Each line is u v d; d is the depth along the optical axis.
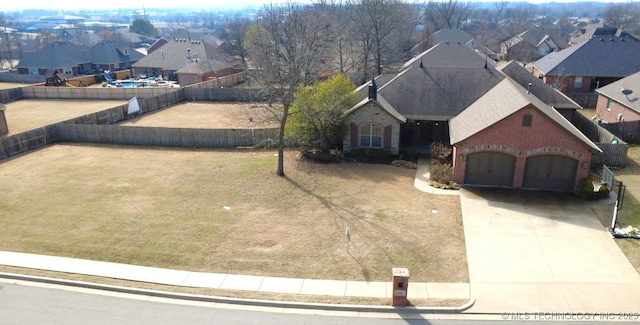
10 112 50.25
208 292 15.83
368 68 64.12
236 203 23.89
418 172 28.41
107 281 16.61
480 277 16.47
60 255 18.55
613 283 15.91
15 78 74.94
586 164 23.70
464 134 25.89
